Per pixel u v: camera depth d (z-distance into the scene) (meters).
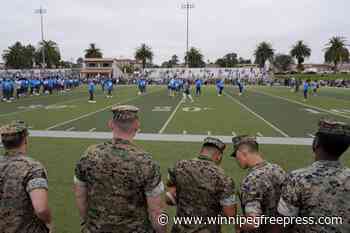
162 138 11.05
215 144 2.90
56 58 102.06
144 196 2.44
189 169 2.80
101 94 34.06
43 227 2.65
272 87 51.97
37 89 34.69
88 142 10.49
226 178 2.79
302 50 101.50
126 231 2.35
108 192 2.34
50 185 6.33
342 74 79.69
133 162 2.35
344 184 2.08
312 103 24.22
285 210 2.20
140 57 105.25
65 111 19.08
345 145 2.11
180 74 71.94
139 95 32.62
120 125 2.45
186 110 19.52
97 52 114.81
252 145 2.85
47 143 10.34
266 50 103.06
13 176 2.50
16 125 2.66
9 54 96.00
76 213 5.04
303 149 9.48
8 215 2.48
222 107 21.25
